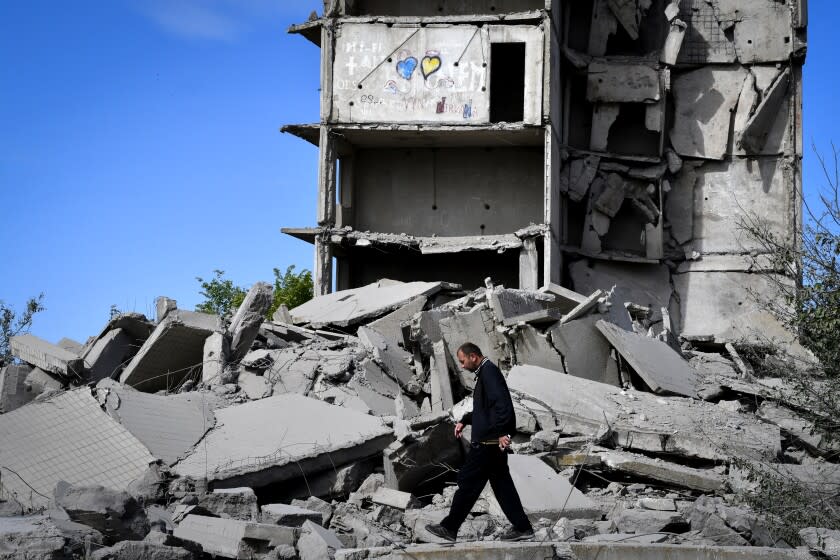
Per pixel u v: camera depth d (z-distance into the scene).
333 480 11.30
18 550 7.71
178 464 10.97
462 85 28.62
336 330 20.98
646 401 14.01
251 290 15.91
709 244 32.94
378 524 10.28
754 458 12.09
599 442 12.45
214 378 14.67
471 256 31.22
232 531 9.23
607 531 9.84
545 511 10.27
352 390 14.50
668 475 11.67
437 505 10.92
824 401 12.34
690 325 32.53
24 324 19.08
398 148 31.17
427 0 31.23
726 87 33.09
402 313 20.42
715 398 15.38
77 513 8.30
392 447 11.27
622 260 32.12
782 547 9.51
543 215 30.69
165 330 15.07
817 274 12.41
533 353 15.74
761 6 32.97
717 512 9.67
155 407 12.03
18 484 10.52
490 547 8.26
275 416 12.28
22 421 11.53
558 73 30.75
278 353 15.72
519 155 30.98
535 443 12.27
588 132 33.00
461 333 16.11
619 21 32.56
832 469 11.70
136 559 8.04
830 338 12.27
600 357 15.97
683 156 33.16
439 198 31.00
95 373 15.38
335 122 28.92
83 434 11.23
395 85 28.78
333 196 29.20
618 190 32.00
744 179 33.09
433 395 15.22
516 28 28.64
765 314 25.56
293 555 8.80
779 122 33.06
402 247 30.05
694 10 33.34
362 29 28.95
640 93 31.97
